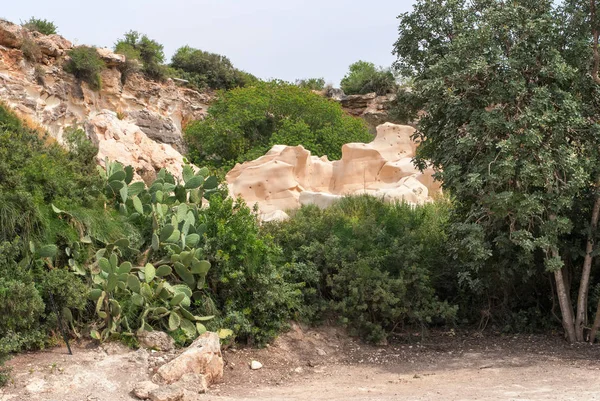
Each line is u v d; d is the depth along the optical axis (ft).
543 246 34.91
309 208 49.49
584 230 38.09
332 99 136.98
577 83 37.01
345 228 43.32
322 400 25.41
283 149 67.00
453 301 42.42
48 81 95.76
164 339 29.99
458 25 39.04
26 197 30.55
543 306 42.27
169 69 147.54
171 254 33.47
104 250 31.76
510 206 35.55
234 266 35.01
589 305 40.09
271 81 122.83
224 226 35.47
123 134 55.21
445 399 24.71
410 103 42.86
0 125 37.88
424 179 64.13
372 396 26.18
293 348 35.01
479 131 36.32
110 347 28.84
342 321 37.37
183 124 126.82
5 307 27.02
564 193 35.73
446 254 42.42
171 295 32.01
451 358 35.04
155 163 55.93
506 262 39.04
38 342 28.04
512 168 34.81
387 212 47.70
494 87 35.99
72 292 28.99
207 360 28.25
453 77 36.29
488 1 39.63
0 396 23.76
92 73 102.83
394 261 40.14
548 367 31.63
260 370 31.53
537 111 35.32
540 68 36.78
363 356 35.63
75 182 35.42
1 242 29.60
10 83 85.92
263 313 34.83
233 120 113.29
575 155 35.40
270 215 51.72
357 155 66.90
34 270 30.19
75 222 32.14
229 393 27.02
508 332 40.83
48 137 44.57
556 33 36.68
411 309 39.65
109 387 25.48
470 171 37.06
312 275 38.88
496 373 30.71
